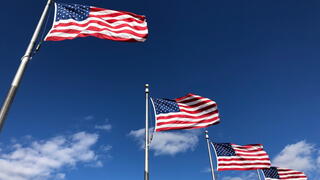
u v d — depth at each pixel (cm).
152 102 1395
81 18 924
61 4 908
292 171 2642
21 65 682
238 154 1914
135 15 1034
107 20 973
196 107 1415
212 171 1898
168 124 1346
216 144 1948
